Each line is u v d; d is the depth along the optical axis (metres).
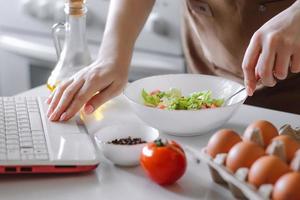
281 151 0.92
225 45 1.56
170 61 2.20
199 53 1.69
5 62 2.57
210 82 1.34
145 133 1.14
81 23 1.36
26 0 2.46
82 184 1.02
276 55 1.10
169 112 1.15
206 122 1.17
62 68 1.38
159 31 2.18
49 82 1.39
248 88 1.15
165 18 2.16
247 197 0.92
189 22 1.65
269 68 1.10
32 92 1.47
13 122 1.20
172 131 1.19
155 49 2.23
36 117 1.24
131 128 1.15
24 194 0.99
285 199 0.84
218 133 0.98
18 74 2.57
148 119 1.19
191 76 1.35
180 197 0.98
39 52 2.44
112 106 1.36
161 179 1.00
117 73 1.30
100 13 2.28
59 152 1.06
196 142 1.17
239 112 1.33
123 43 1.37
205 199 0.98
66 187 1.01
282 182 0.85
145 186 1.02
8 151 1.06
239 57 1.57
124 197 0.98
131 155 1.06
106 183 1.03
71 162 1.04
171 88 1.32
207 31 1.57
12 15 2.52
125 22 1.41
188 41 1.70
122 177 1.05
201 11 1.54
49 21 2.44
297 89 1.58
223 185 1.01
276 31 1.10
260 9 1.48
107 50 1.37
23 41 2.48
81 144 1.10
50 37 2.46
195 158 1.06
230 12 1.49
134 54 2.25
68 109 1.23
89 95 1.25
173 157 0.99
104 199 0.98
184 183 1.02
